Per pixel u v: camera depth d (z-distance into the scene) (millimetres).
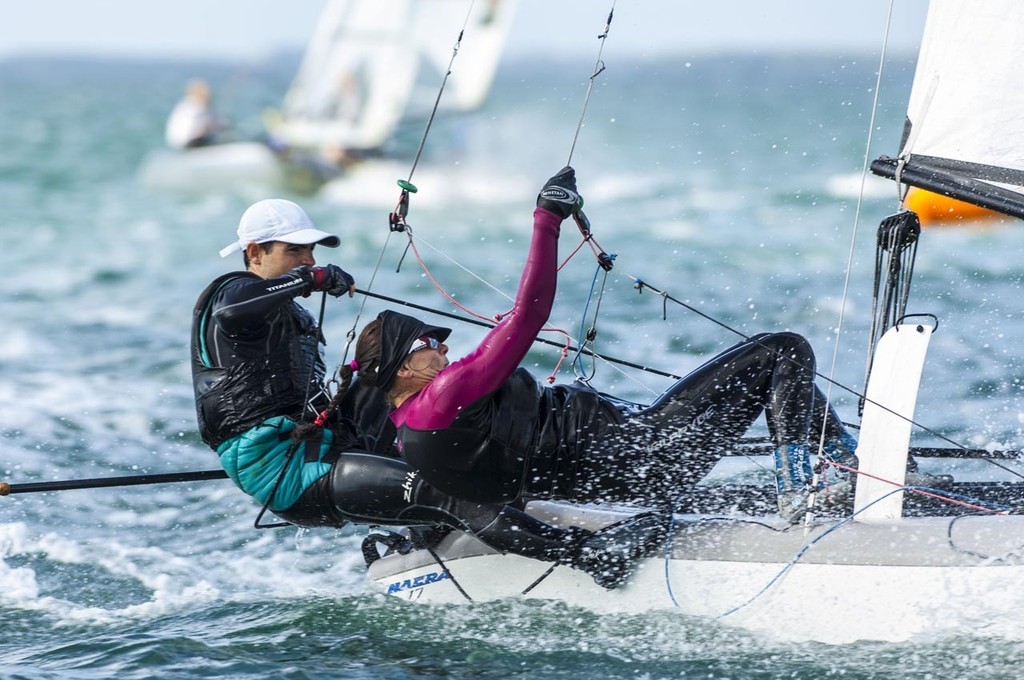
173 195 83812
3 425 25625
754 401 14336
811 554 14031
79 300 41219
